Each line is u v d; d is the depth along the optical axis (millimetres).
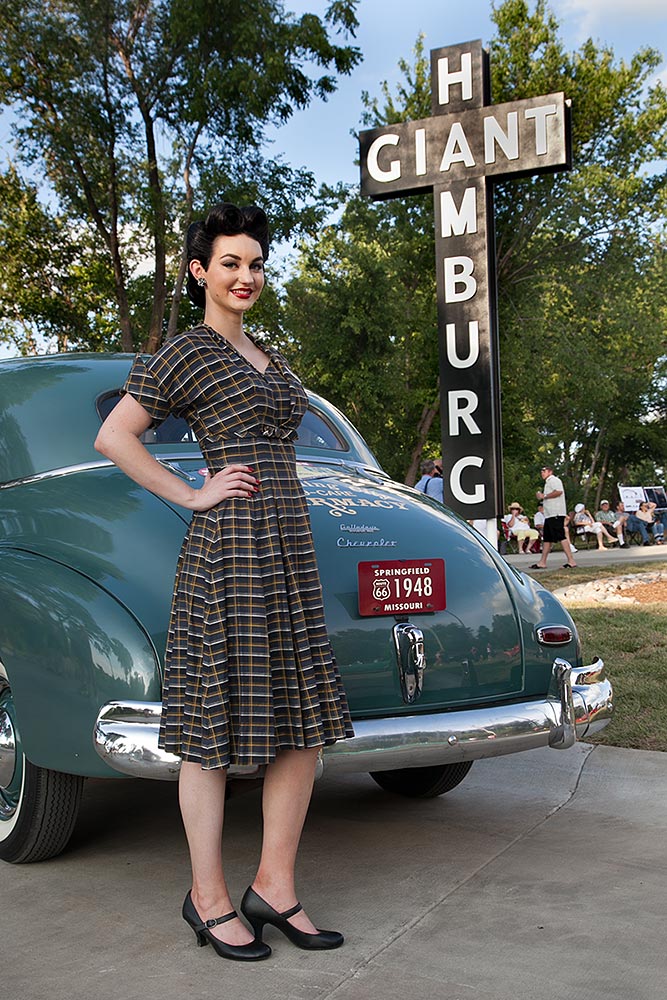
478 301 8422
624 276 28812
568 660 3150
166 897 2809
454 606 2973
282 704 2348
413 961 2371
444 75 8547
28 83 21875
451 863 3053
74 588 2740
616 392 29688
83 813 3627
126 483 3088
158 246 22719
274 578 2359
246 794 3865
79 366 3678
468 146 8422
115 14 21141
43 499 3176
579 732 3043
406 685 2809
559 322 28547
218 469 2398
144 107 22188
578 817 3488
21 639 2805
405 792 3828
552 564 15312
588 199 28297
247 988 2242
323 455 3721
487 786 3906
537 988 2225
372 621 2818
